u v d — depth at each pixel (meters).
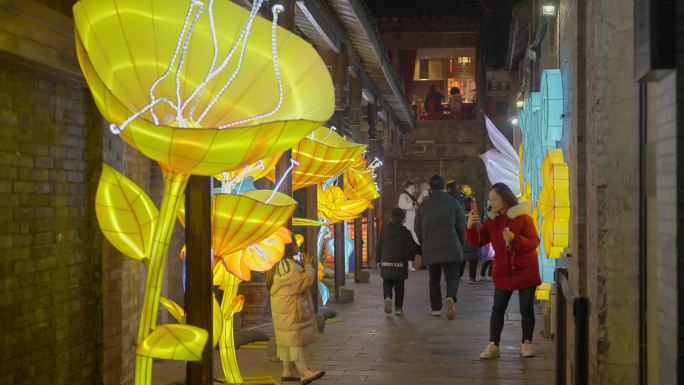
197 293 4.37
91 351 5.53
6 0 4.18
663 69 3.33
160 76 4.29
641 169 4.18
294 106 4.41
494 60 22.80
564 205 6.93
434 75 30.39
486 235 8.48
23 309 4.68
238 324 9.20
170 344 3.96
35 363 4.81
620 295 5.11
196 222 4.37
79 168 5.37
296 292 7.18
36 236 4.82
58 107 5.11
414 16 24.80
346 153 7.87
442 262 10.94
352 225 17.38
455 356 8.41
